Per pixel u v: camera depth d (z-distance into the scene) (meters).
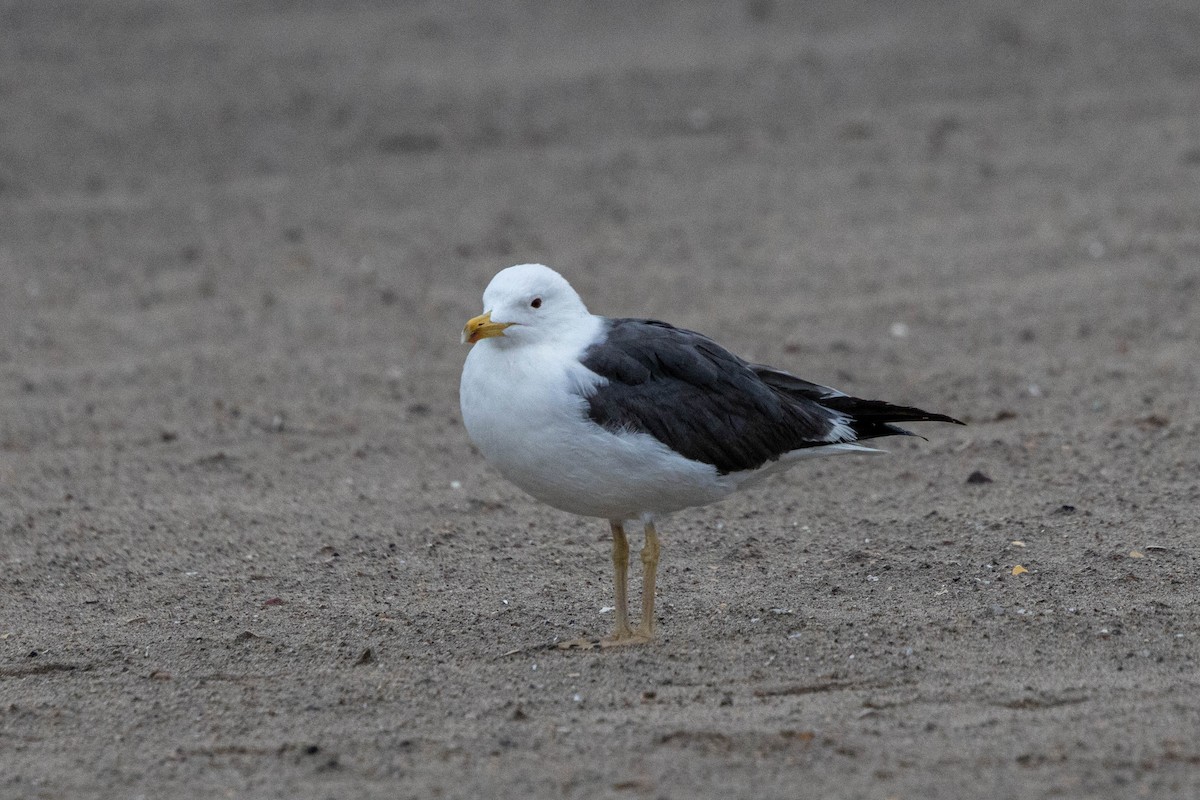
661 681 9.15
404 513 12.68
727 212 21.41
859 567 11.04
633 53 28.89
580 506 9.68
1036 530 11.62
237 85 26.95
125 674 9.56
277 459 14.06
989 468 13.13
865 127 24.98
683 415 9.42
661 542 11.85
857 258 19.50
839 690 8.93
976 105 26.09
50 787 7.96
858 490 12.84
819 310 17.78
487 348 9.48
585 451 9.30
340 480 13.51
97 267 19.70
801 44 29.42
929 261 19.30
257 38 29.55
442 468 13.81
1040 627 9.77
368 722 8.68
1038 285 18.33
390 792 7.76
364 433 14.74
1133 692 8.73
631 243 20.28
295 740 8.45
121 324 17.86
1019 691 8.78
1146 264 18.73
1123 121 24.94
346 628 10.25
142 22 30.25
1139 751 7.93
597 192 22.36
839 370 15.90
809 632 9.84
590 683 9.16
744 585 10.84
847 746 8.09
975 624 9.86
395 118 25.55
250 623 10.40
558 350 9.41
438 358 16.78
